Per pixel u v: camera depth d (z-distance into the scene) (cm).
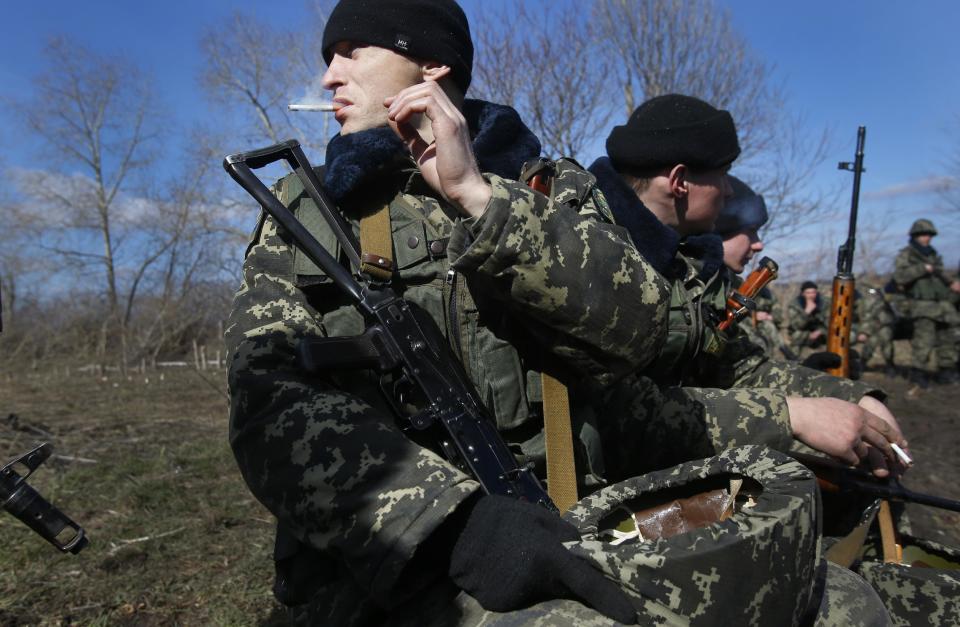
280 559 127
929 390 932
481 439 121
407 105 124
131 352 1375
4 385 1034
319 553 124
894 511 211
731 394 175
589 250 123
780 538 100
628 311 126
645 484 120
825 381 212
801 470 111
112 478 444
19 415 702
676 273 197
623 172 208
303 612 124
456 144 123
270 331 124
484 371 132
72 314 1487
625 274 126
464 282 132
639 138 200
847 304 348
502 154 147
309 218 137
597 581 99
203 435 614
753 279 245
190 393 931
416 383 122
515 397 133
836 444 171
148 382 1053
